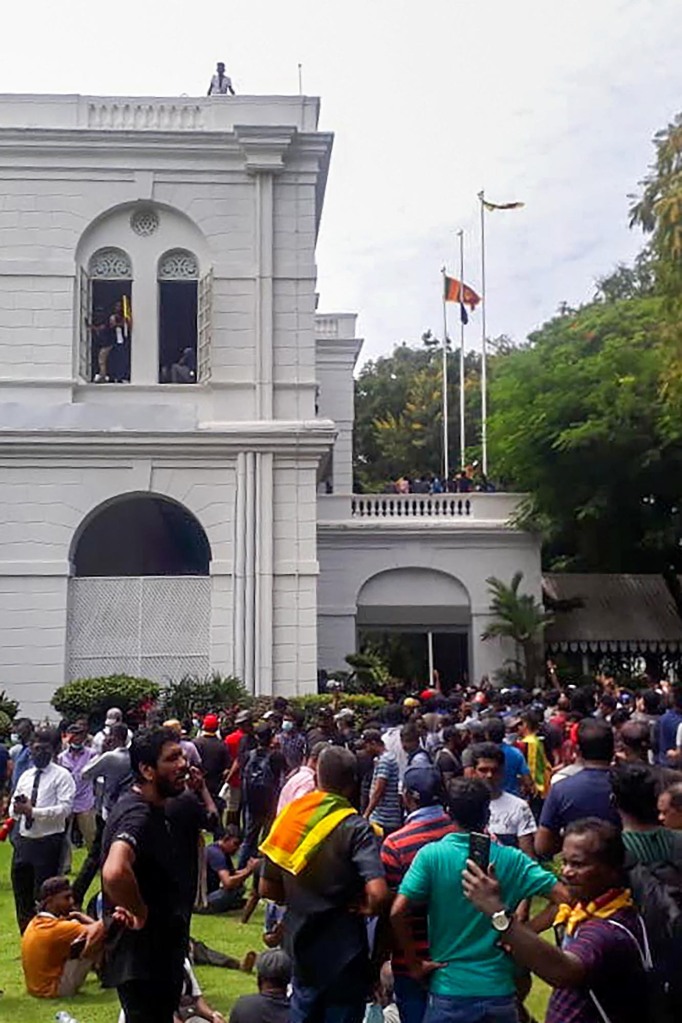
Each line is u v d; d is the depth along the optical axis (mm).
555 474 34281
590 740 8141
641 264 46906
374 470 70375
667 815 6711
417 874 6344
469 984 6121
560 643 34656
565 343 37406
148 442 28359
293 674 27875
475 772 9773
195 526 29484
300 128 30094
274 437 28438
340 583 33531
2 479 28297
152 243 29906
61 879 10680
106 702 25422
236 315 29359
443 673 35219
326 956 6719
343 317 41312
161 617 28172
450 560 33812
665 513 35344
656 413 33062
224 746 17625
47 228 29375
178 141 29609
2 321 28969
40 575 28000
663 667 36219
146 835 6492
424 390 70062
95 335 30031
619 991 5023
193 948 11516
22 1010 9867
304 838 6879
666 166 26078
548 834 7996
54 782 12055
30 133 29344
